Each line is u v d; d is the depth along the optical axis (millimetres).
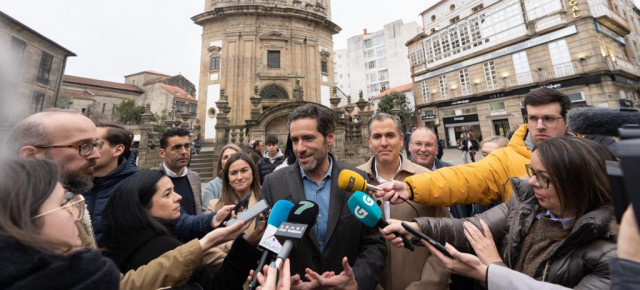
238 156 3533
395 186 2189
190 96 45125
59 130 1742
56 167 1126
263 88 21422
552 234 1545
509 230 1784
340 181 2109
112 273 1043
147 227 1810
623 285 861
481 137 22641
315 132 2252
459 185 2197
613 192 957
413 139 3818
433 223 1917
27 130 1692
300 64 22359
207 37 22172
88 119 1932
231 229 1731
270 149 5895
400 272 2336
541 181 1545
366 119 14633
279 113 14531
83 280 944
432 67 26469
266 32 22016
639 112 933
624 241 916
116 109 35531
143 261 1675
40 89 18328
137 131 15688
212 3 22766
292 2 23406
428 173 2264
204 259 2182
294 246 1555
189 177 3863
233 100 20719
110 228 1791
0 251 867
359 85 54031
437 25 27516
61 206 1092
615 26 18828
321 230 2234
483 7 23531
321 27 24000
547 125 2316
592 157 1410
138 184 1951
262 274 1463
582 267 1372
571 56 17891
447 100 24969
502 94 21281
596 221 1323
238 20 21625
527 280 1402
